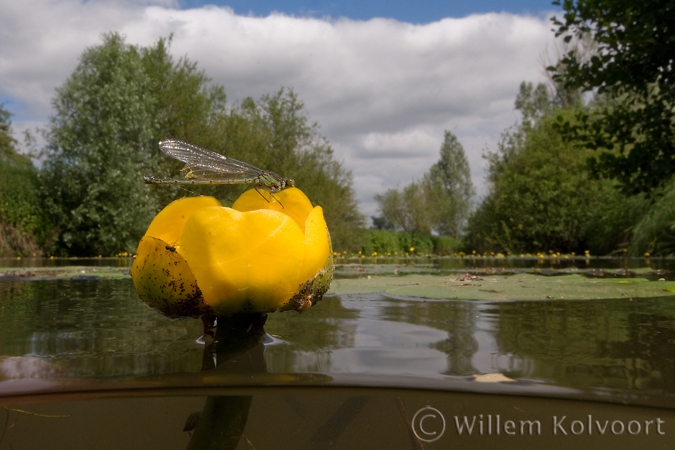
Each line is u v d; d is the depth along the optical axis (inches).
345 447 23.6
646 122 250.4
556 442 25.5
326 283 43.7
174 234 45.3
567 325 50.9
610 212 567.2
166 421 25.5
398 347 39.7
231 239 38.7
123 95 554.3
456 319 55.4
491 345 40.5
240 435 24.1
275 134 805.9
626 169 259.9
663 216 394.9
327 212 829.8
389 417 25.9
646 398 26.6
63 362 34.7
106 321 55.3
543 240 687.1
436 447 24.8
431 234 1368.1
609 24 225.5
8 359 35.8
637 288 87.7
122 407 26.9
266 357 35.9
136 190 556.4
